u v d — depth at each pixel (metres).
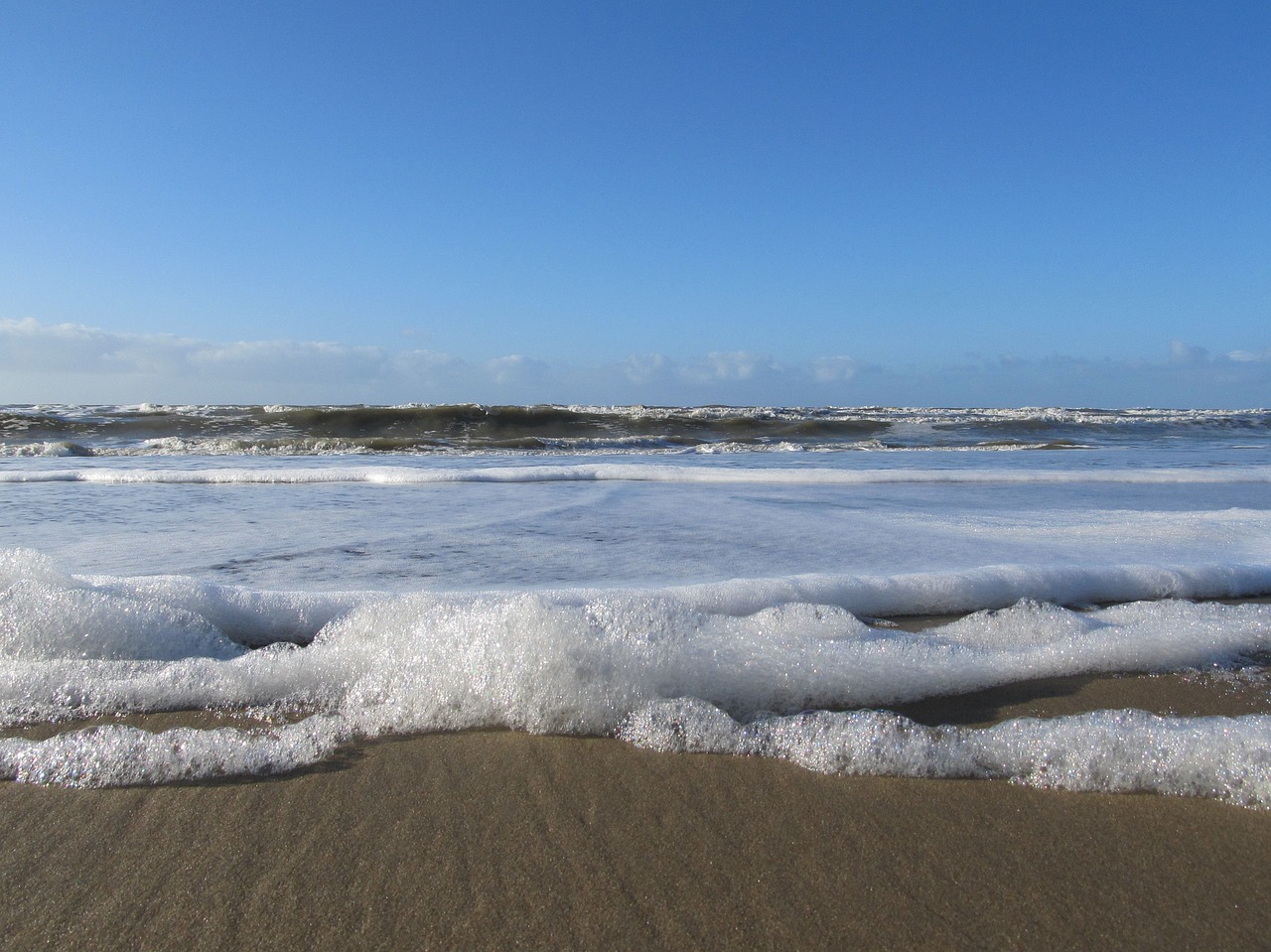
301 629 2.54
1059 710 1.96
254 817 1.48
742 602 2.72
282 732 1.80
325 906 1.23
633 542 4.12
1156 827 1.46
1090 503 5.91
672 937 1.16
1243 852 1.38
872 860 1.36
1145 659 2.27
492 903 1.24
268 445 14.87
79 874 1.31
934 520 4.92
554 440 17.34
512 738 1.80
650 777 1.63
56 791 1.55
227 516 5.12
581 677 1.92
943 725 1.87
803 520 4.93
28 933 1.17
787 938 1.16
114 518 5.03
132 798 1.53
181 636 2.35
